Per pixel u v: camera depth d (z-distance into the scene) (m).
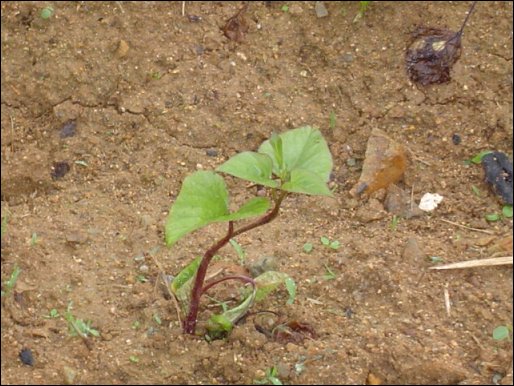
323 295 0.95
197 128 1.05
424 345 0.92
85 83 1.06
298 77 1.08
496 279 0.96
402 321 0.93
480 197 1.02
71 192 1.01
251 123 1.05
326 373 0.90
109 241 0.98
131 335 0.92
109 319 0.93
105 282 0.95
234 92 1.07
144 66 1.08
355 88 1.08
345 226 1.00
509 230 1.00
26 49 1.08
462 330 0.93
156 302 0.93
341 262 0.96
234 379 0.90
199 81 1.07
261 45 1.10
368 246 0.98
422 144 1.05
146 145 1.04
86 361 0.90
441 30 1.10
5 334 0.92
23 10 1.10
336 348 0.91
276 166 0.86
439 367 0.90
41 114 1.06
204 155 1.04
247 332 0.91
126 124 1.05
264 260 0.95
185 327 0.91
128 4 1.11
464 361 0.91
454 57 1.08
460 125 1.06
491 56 1.09
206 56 1.09
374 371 0.90
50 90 1.06
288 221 1.00
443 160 1.04
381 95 1.08
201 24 1.11
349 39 1.10
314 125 1.06
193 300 0.90
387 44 1.10
